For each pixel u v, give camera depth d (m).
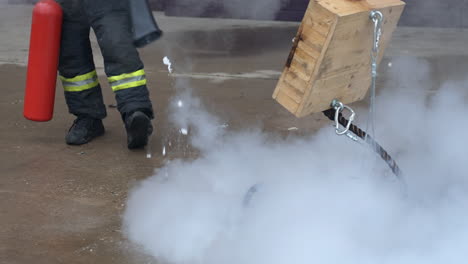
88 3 3.78
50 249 2.82
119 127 4.59
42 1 3.82
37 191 3.45
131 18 3.57
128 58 3.81
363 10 2.61
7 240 2.90
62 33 4.00
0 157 3.95
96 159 3.93
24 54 6.91
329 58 2.63
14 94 5.45
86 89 4.15
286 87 2.77
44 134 4.42
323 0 2.59
